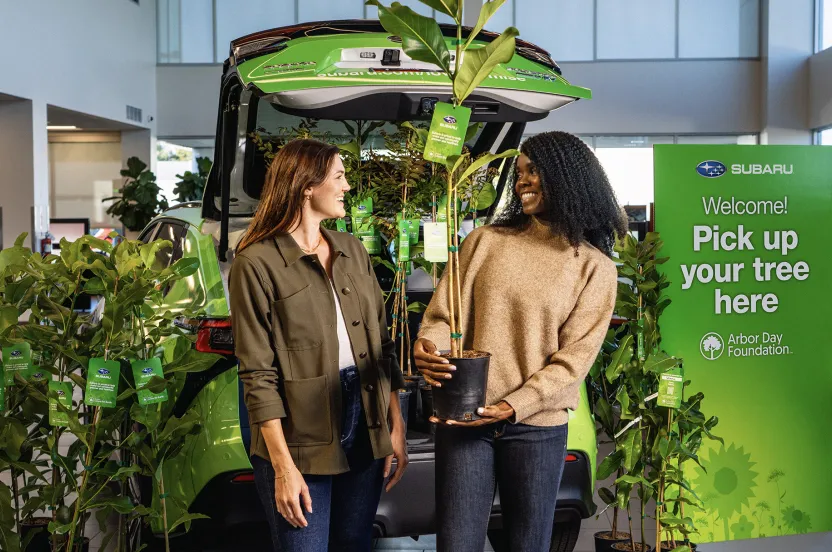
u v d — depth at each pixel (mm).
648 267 3115
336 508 2160
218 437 2635
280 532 2018
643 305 3207
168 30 17297
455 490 2102
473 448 2094
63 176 17578
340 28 3006
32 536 2846
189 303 2963
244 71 2764
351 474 2133
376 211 3451
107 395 2549
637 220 9453
